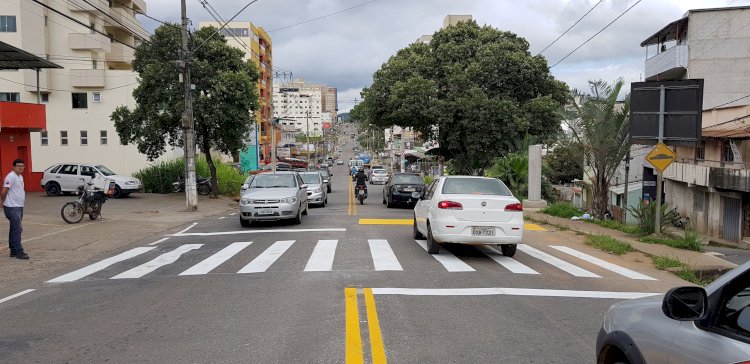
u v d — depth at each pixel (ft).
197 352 17.21
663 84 42.39
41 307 23.41
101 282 28.68
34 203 75.25
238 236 46.73
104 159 134.62
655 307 10.70
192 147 72.33
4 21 129.70
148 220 59.77
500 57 96.78
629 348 10.57
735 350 8.11
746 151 72.64
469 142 97.40
